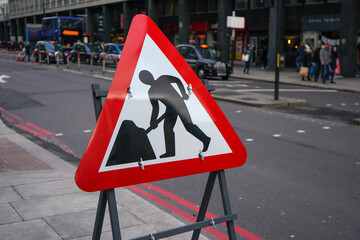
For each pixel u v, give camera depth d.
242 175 6.22
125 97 2.03
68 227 3.98
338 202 5.16
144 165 2.07
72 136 8.89
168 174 2.16
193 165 2.24
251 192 5.51
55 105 12.89
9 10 86.50
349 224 4.52
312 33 27.50
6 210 4.39
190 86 2.24
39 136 8.89
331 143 8.27
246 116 11.22
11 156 6.95
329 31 26.41
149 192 5.52
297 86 19.22
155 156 2.11
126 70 2.05
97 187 1.95
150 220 4.25
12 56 45.84
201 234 4.03
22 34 82.56
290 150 7.69
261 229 4.38
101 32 51.38
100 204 2.08
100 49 33.78
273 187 5.70
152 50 2.14
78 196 4.88
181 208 4.95
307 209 4.93
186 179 6.08
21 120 10.66
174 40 41.31
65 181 5.48
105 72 24.83
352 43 22.58
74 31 39.00
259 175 6.23
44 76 21.89
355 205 5.06
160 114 2.13
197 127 2.25
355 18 22.34
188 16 34.12
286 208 4.96
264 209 4.93
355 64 22.94
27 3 74.44
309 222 4.57
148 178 2.09
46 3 64.69
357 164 6.82
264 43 31.73
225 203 2.31
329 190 5.59
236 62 34.69
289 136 8.85
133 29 2.10
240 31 34.09
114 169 1.99
